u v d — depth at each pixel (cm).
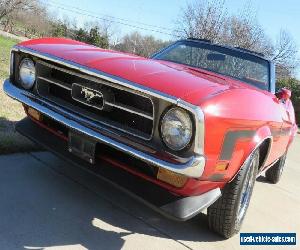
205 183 308
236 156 320
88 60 329
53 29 4259
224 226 358
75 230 326
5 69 957
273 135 403
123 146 298
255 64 473
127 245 324
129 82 297
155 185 316
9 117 548
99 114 324
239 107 313
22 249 286
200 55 484
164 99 284
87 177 426
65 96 347
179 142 285
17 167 412
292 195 589
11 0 3158
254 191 557
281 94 460
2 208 330
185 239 356
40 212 339
